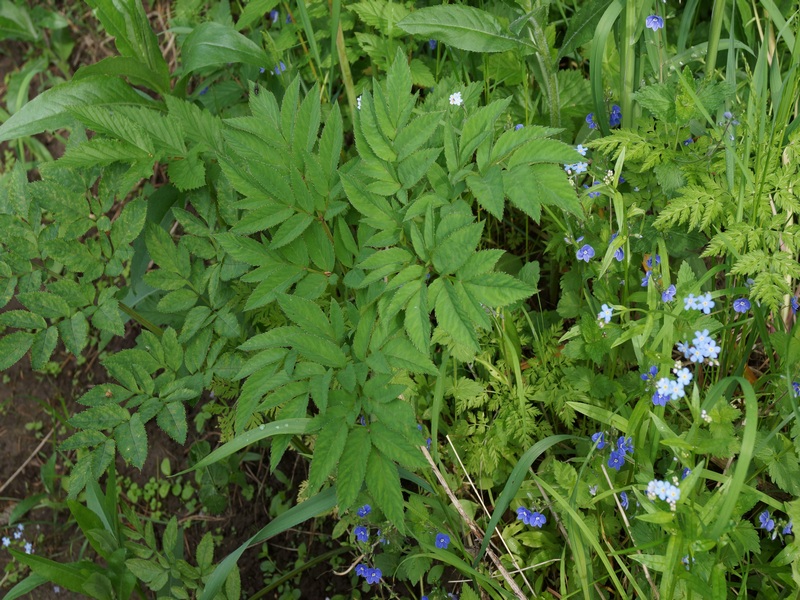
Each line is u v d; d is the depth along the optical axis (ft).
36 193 1.46
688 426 1.40
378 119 1.29
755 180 1.36
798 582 1.13
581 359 1.52
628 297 1.38
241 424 1.26
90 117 1.46
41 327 1.45
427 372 1.25
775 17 1.47
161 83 1.78
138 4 1.75
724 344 1.43
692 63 1.77
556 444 1.53
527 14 1.48
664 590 1.08
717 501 1.09
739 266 1.28
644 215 1.44
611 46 1.73
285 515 1.40
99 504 1.62
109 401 1.46
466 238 1.19
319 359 1.28
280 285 1.35
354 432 1.22
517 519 1.43
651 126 1.46
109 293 1.49
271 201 1.31
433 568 1.49
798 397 1.22
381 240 1.32
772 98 1.48
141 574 1.54
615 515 1.38
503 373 1.55
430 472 1.52
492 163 1.27
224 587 1.61
